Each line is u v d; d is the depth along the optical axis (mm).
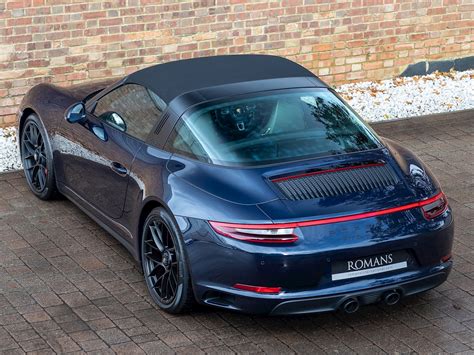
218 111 6988
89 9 11078
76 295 7082
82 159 8031
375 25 12688
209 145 6777
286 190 6344
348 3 12430
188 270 6488
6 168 9828
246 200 6277
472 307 6926
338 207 6234
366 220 6215
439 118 11609
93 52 11250
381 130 11188
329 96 7414
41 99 8930
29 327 6574
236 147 6742
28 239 8078
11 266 7555
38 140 8883
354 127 7164
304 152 6766
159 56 11609
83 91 8953
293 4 12117
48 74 11102
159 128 7188
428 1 12898
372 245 6172
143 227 7016
